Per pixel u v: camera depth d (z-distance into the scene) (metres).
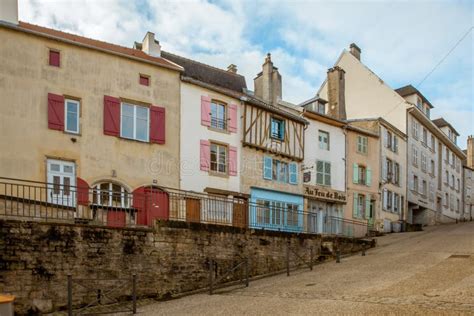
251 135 21.66
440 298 9.83
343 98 28.25
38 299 11.12
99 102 17.12
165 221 13.59
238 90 24.20
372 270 14.30
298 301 10.61
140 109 18.14
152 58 19.09
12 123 15.27
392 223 29.19
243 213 20.48
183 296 13.14
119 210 16.20
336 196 25.52
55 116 16.09
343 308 9.51
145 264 12.98
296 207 23.34
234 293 12.68
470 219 45.88
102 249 12.25
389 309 9.12
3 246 10.82
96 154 16.78
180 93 19.31
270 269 16.28
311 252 16.33
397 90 35.06
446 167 41.53
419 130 34.94
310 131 24.89
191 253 14.05
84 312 11.27
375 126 28.86
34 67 15.93
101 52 17.39
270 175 22.39
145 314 10.73
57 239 11.58
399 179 31.05
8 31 15.57
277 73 24.62
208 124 20.08
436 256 15.74
